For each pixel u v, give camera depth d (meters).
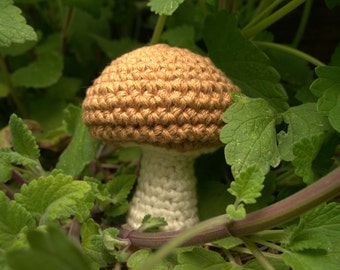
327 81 0.14
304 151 0.13
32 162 0.15
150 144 0.14
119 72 0.14
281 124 0.15
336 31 0.24
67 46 0.27
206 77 0.14
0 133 0.18
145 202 0.15
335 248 0.12
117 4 0.29
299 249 0.11
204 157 0.18
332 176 0.11
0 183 0.16
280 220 0.11
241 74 0.17
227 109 0.13
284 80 0.21
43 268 0.08
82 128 0.17
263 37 0.21
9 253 0.08
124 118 0.13
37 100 0.24
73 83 0.25
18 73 0.24
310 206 0.11
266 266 0.12
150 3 0.15
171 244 0.09
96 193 0.14
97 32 0.28
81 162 0.16
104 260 0.13
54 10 0.28
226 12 0.18
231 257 0.14
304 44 0.26
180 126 0.13
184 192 0.15
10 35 0.14
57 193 0.12
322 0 0.24
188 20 0.24
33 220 0.12
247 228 0.12
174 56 0.14
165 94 0.13
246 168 0.12
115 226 0.16
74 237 0.14
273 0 0.21
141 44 0.26
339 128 0.13
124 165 0.20
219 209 0.16
